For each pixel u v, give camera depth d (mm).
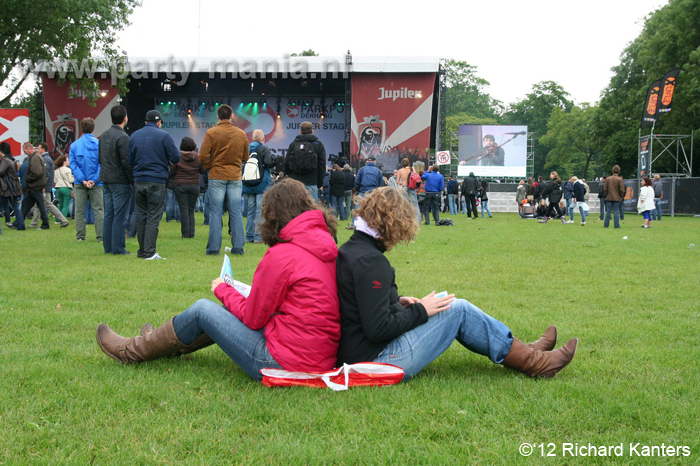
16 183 13430
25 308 5012
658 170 44344
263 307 2863
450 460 2254
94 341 3971
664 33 38312
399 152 28688
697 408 2846
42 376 3162
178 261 8133
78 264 7703
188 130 31297
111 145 8508
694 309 5488
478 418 2676
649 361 3721
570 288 6594
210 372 3312
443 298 3064
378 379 2943
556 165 87625
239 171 8945
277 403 2771
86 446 2340
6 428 2490
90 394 2893
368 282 2809
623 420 2695
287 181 2996
